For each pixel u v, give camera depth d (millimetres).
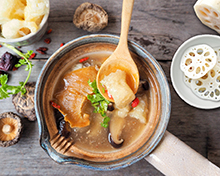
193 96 514
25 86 505
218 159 522
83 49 480
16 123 511
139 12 534
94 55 494
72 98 478
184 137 526
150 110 490
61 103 479
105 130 485
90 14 520
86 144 481
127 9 444
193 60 502
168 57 534
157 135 458
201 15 505
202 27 535
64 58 477
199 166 470
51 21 530
